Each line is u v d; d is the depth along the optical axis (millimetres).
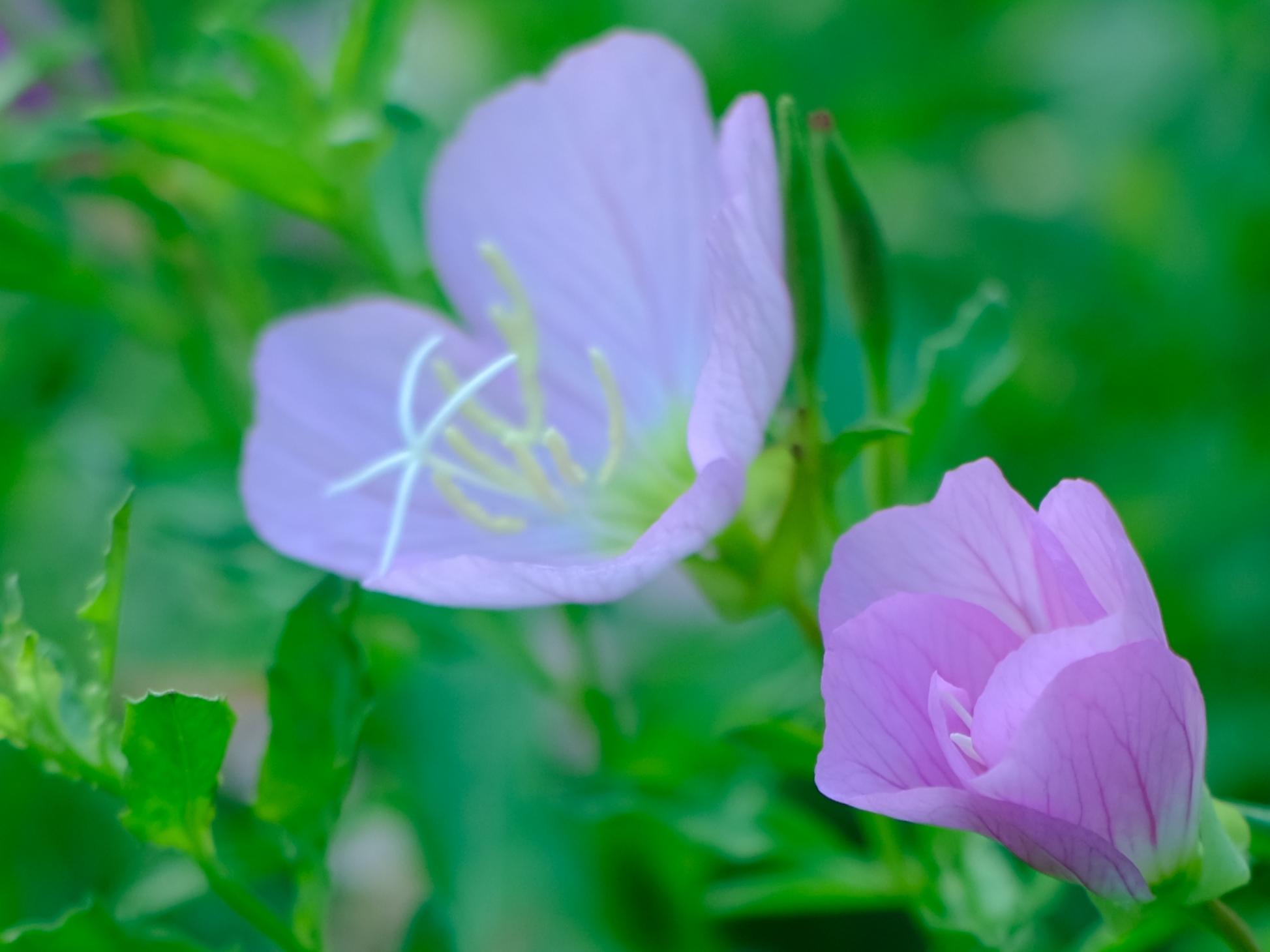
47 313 500
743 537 425
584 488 439
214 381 485
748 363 414
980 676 399
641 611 497
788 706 462
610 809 448
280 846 455
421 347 438
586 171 444
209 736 416
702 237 439
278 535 438
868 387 447
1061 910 468
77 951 419
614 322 444
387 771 468
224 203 487
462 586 414
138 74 480
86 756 420
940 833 441
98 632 420
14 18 491
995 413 513
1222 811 408
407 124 472
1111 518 392
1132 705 392
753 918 486
